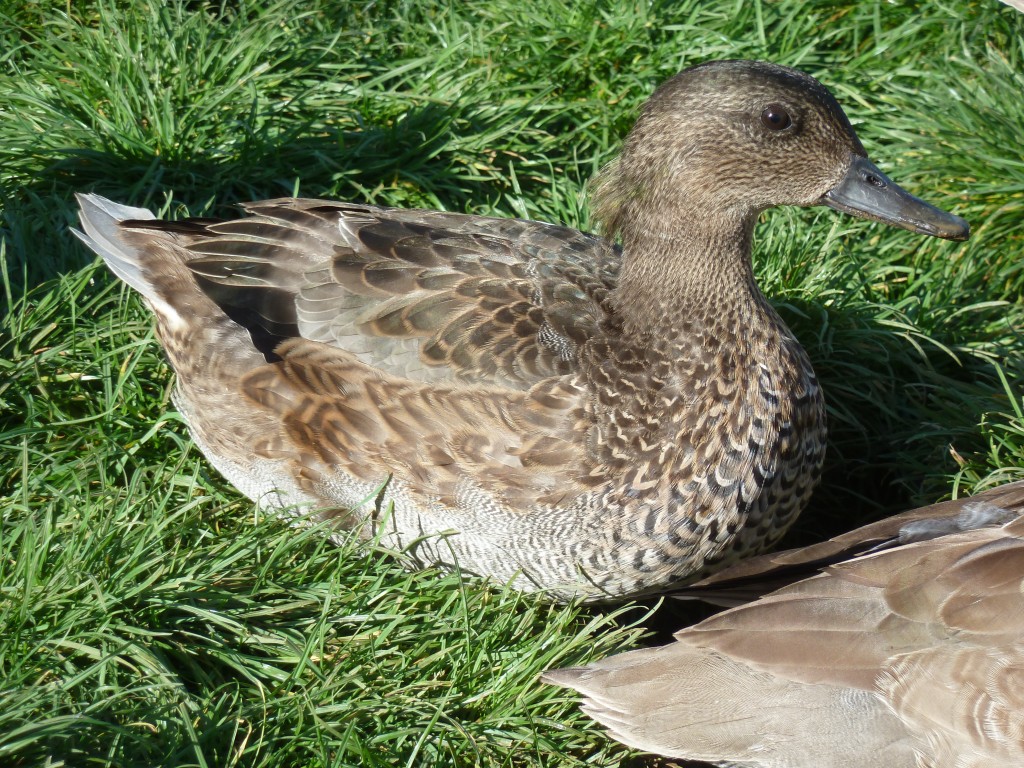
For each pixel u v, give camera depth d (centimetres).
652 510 357
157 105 504
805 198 380
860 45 588
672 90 376
